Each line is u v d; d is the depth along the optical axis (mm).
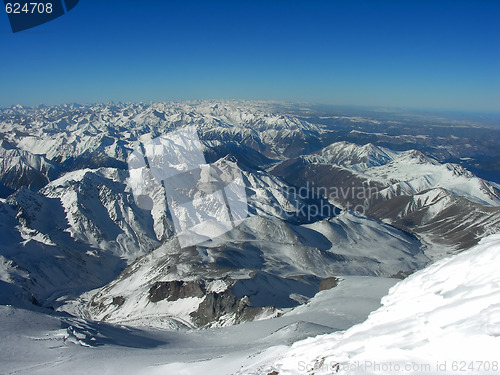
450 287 17188
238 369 27797
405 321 16484
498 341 11820
